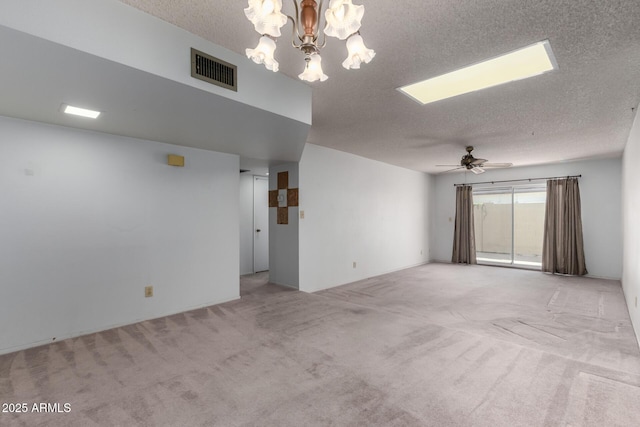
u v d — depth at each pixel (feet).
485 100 9.91
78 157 9.59
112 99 7.18
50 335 9.05
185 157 12.17
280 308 12.45
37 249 8.86
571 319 12.19
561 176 21.56
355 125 12.71
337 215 18.11
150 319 11.09
